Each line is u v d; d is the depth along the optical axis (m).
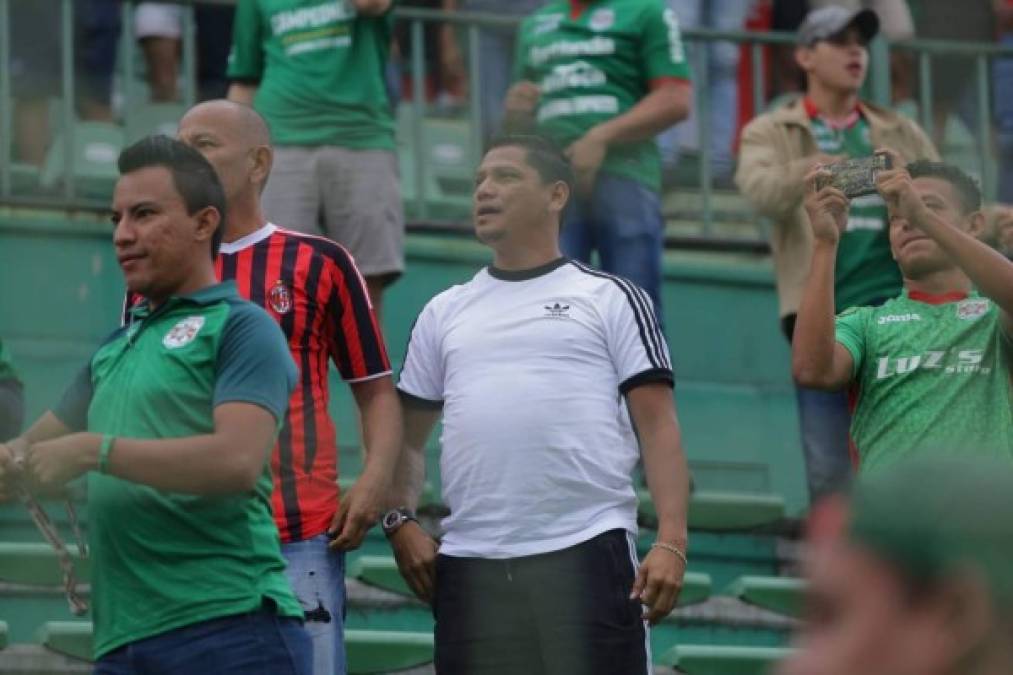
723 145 28.17
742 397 26.59
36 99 26.03
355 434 23.59
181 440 10.97
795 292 21.44
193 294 11.72
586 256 21.55
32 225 25.16
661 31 21.86
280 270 14.03
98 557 11.48
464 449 13.63
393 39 26.39
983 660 4.18
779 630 19.67
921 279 14.47
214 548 11.34
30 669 16.86
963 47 28.25
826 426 20.55
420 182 26.42
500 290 14.16
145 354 11.55
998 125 28.39
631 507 13.69
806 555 4.39
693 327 26.91
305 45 21.56
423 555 14.12
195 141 14.29
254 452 11.05
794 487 26.03
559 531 13.38
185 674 11.19
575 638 13.20
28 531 19.69
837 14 22.36
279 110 21.52
